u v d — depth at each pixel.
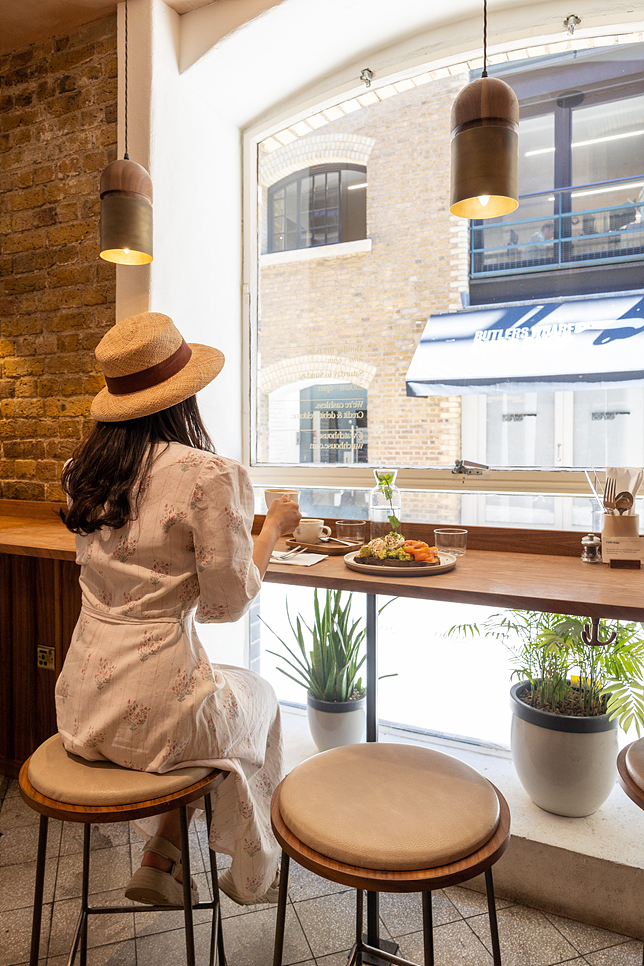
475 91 1.52
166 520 1.23
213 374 1.36
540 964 1.62
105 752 1.24
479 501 2.38
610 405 2.20
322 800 1.14
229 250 2.79
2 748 2.54
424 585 1.50
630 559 1.77
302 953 1.66
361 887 0.99
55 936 1.70
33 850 2.09
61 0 2.49
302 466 2.71
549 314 2.28
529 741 1.97
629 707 1.75
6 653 2.50
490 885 1.20
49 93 2.75
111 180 2.08
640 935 1.72
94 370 2.68
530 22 2.21
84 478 1.29
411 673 2.62
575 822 1.93
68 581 2.37
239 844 1.40
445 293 2.44
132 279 2.47
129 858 2.05
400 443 2.53
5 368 2.91
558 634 1.90
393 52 2.44
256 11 2.33
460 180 1.54
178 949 1.67
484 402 2.38
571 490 2.19
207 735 1.27
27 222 2.83
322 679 2.47
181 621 1.27
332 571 1.69
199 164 2.64
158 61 2.44
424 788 1.19
